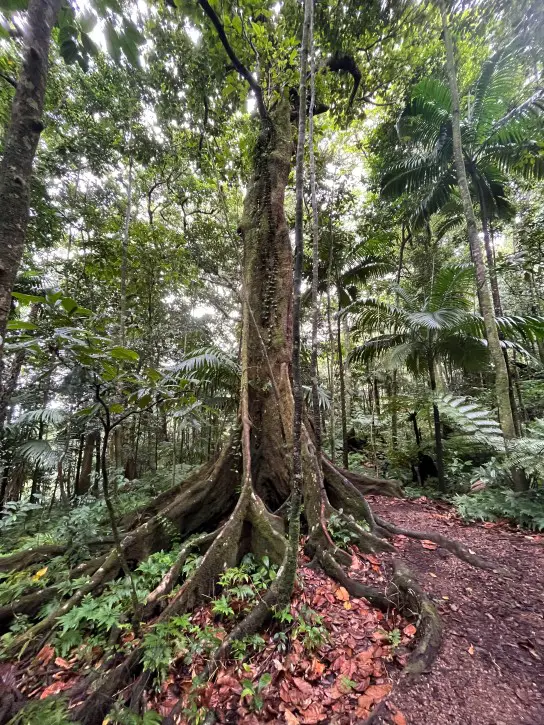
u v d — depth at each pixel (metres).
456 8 5.41
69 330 1.55
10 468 6.32
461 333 6.00
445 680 1.98
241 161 5.48
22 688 2.25
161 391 2.11
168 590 2.95
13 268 1.63
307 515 3.86
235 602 2.80
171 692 2.12
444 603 2.65
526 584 2.87
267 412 4.61
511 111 5.75
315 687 2.06
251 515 3.59
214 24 3.87
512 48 5.67
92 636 2.61
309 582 3.07
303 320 8.13
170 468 7.84
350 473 5.98
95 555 3.76
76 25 2.39
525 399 8.27
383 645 2.34
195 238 8.99
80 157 7.86
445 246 11.47
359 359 7.58
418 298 7.28
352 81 6.59
